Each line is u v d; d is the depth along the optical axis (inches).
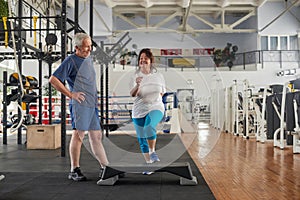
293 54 599.8
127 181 107.0
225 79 594.2
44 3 353.1
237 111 291.4
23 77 231.6
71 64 107.9
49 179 111.3
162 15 665.6
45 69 476.1
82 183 105.0
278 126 219.3
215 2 568.7
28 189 97.1
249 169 130.2
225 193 93.3
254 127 281.6
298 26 633.6
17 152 187.3
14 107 357.1
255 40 647.1
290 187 100.2
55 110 418.6
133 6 603.5
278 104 208.1
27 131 203.0
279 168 132.4
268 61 600.1
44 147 201.9
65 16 176.6
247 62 613.0
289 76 583.8
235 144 223.9
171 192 93.0
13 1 282.2
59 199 86.1
